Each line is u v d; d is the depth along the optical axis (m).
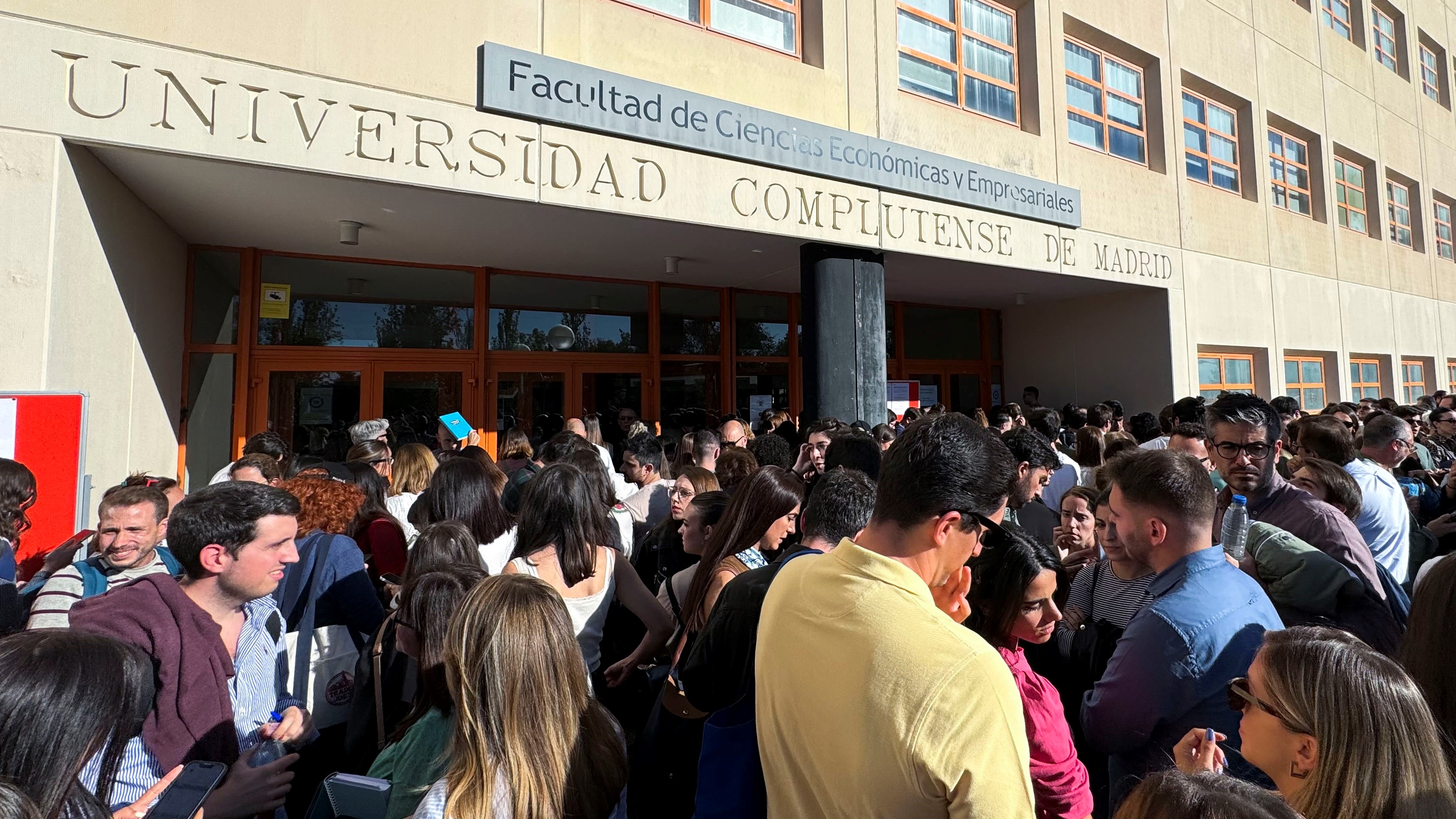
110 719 1.25
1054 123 9.01
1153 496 1.96
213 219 5.75
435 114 4.98
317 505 2.88
